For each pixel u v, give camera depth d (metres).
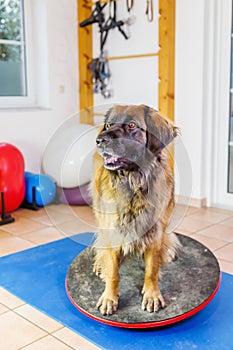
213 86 3.87
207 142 3.96
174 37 3.91
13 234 3.31
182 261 2.35
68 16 4.57
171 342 1.86
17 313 2.12
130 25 4.26
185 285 2.12
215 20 3.76
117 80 4.50
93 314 1.96
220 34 3.79
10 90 4.43
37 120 4.43
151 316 1.92
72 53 4.68
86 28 4.60
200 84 3.83
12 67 4.41
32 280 2.48
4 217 3.61
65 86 4.66
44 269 2.64
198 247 2.52
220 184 4.02
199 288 2.10
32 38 4.50
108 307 1.96
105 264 2.05
